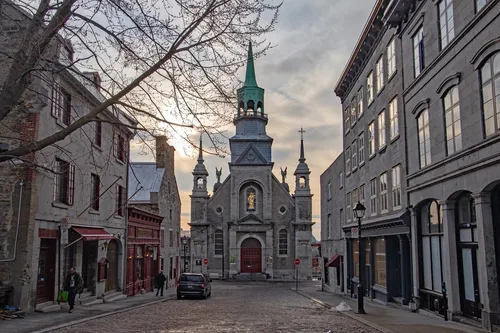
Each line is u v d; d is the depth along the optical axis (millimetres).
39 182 18031
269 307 23672
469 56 14414
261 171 70188
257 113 77875
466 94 14602
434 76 17281
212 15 10695
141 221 33562
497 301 13227
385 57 23797
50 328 13812
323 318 17922
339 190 36156
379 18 24141
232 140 74688
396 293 23109
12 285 16891
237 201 69500
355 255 31359
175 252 47719
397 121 21875
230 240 68188
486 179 13203
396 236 22625
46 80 11406
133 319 17312
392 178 22547
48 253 19609
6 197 17312
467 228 15266
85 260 24094
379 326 14500
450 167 15781
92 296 23969
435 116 17203
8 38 17375
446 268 16156
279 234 69312
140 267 34188
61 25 10258
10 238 17156
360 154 29719
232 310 21609
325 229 43156
